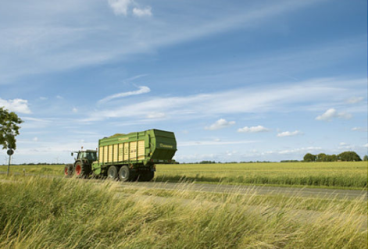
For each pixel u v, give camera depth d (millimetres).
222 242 4344
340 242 4621
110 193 6902
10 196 6273
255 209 5344
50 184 7297
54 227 4797
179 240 4387
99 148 27812
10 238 4652
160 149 23703
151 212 5629
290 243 4480
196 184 20125
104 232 4844
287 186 20109
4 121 32438
